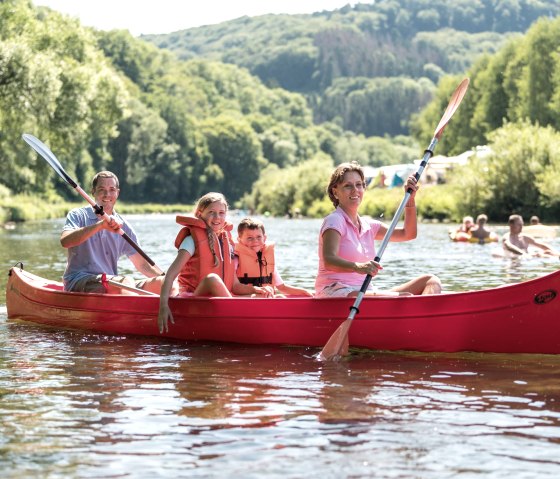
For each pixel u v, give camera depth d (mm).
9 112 29578
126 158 97000
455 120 65688
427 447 3643
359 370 5195
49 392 4641
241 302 6078
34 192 62125
